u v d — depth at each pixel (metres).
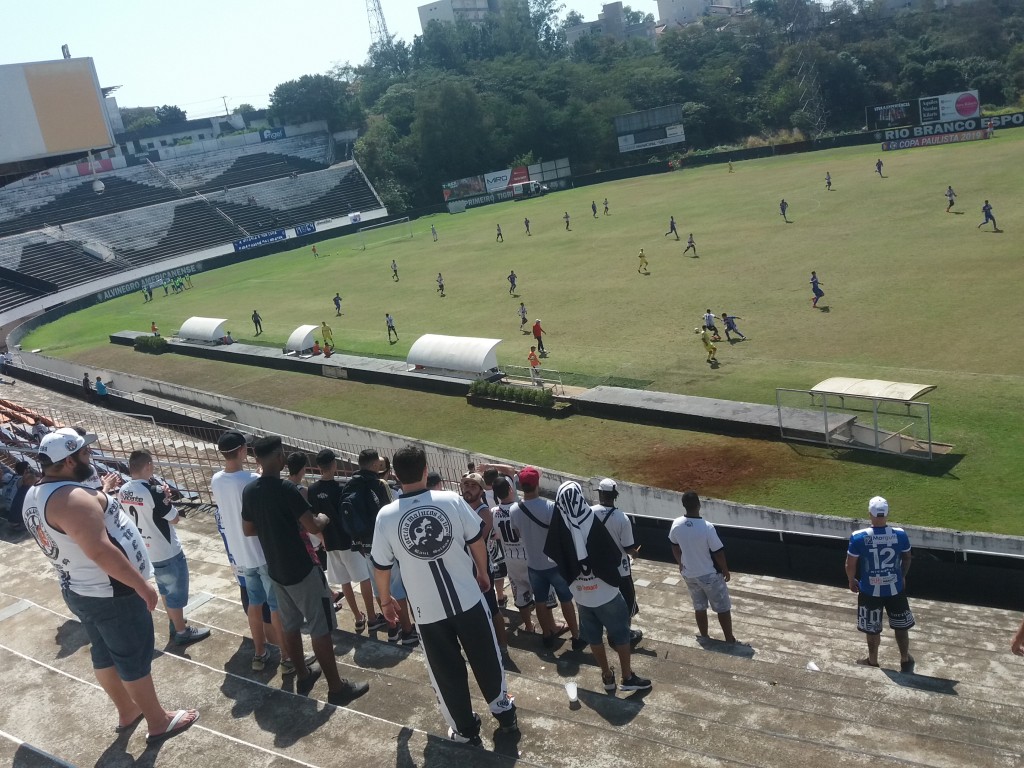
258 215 107.56
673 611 13.77
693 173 103.00
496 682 6.60
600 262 58.12
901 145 90.75
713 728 6.80
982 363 28.83
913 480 22.09
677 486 24.39
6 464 17.36
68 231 93.38
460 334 45.69
